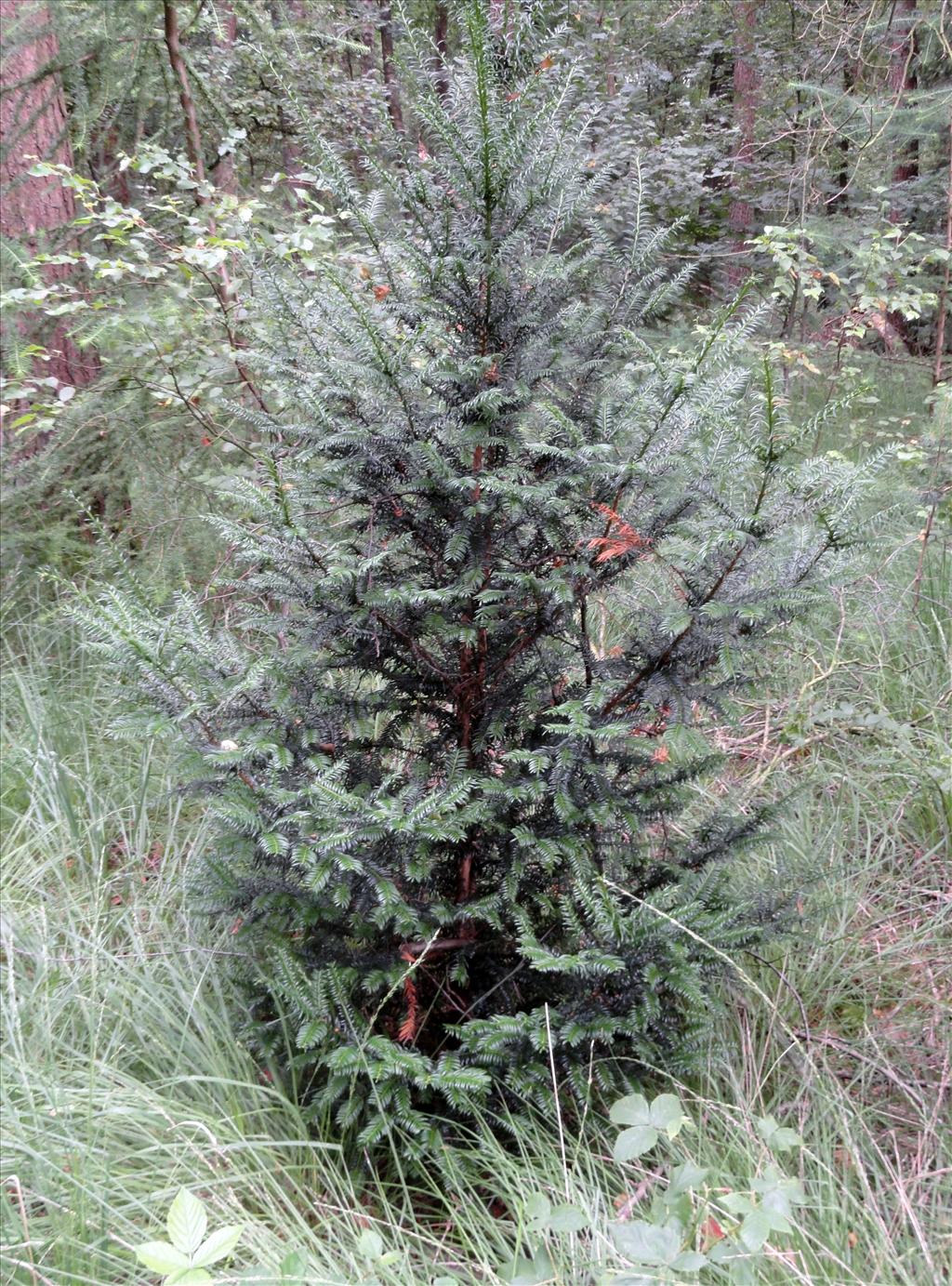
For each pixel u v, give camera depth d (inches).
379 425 85.5
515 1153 94.6
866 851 130.2
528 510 85.7
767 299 88.4
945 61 239.9
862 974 114.3
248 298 139.4
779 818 119.8
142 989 104.4
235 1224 81.4
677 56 413.7
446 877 98.2
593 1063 90.6
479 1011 99.2
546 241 88.0
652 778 97.0
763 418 79.7
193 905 99.2
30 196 184.7
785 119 323.9
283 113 236.8
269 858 91.7
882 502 167.6
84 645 88.2
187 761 84.2
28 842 130.4
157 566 162.4
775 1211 67.6
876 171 236.2
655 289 91.4
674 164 296.8
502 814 93.7
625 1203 81.9
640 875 100.7
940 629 160.2
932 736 142.7
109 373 160.9
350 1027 88.2
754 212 343.0
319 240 155.6
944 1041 105.0
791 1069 102.8
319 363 84.7
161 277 166.9
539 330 86.5
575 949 97.3
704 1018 87.5
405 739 104.3
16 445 179.6
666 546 83.7
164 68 173.5
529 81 81.4
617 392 89.4
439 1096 96.3
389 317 86.7
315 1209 88.5
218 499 165.8
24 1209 76.6
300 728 91.4
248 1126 95.0
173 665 87.4
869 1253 80.1
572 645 95.5
